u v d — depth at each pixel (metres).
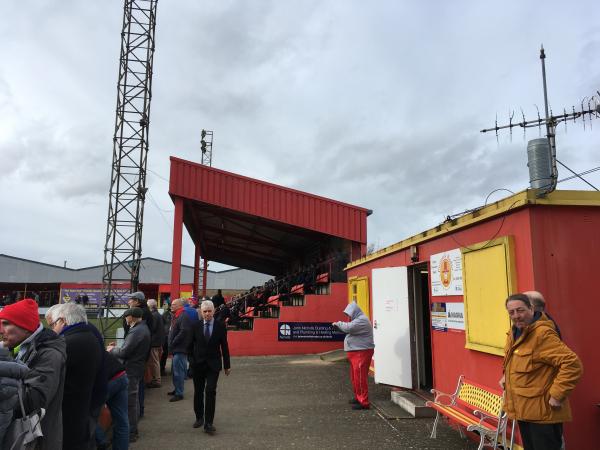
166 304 15.01
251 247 26.59
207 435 6.07
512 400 3.67
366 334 7.45
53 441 3.00
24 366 2.72
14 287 41.94
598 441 4.35
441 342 6.88
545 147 6.25
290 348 14.73
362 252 16.16
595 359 4.50
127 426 4.80
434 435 5.83
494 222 5.38
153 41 20.77
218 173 15.70
